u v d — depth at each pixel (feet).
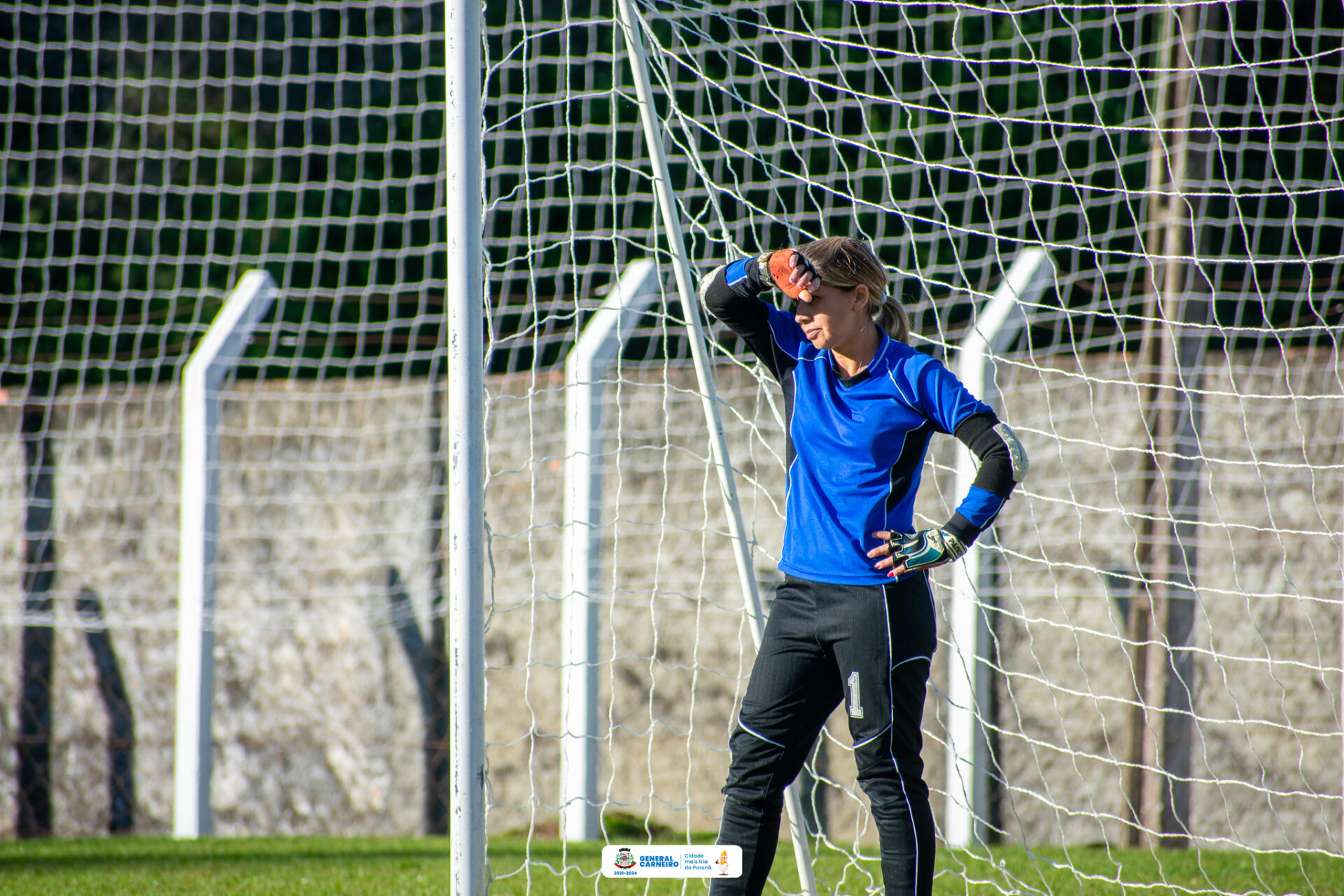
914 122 98.89
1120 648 68.18
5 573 85.40
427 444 81.76
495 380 78.59
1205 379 67.67
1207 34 57.77
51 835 83.61
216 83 77.41
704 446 75.10
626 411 76.28
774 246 100.58
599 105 106.22
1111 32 96.12
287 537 83.10
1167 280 68.54
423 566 80.59
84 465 85.66
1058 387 70.23
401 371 112.78
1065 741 61.46
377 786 79.92
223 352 77.10
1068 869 50.57
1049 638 69.46
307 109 120.06
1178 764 66.80
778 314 33.71
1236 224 92.79
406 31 117.50
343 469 82.84
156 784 82.69
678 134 103.14
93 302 82.17
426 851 59.11
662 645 75.25
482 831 32.76
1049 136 97.25
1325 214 93.04
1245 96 92.68
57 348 114.21
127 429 85.30
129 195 120.06
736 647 73.67
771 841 31.53
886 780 30.07
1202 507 67.21
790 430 32.04
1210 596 66.74
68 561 85.40
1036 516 70.03
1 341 111.86
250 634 82.38
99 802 83.35
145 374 113.80
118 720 83.46
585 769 68.23
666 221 37.50
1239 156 58.49
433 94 117.08
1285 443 65.67
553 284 106.01
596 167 42.29
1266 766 65.46
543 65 107.45
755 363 74.59
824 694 31.48
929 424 30.17
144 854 58.90
